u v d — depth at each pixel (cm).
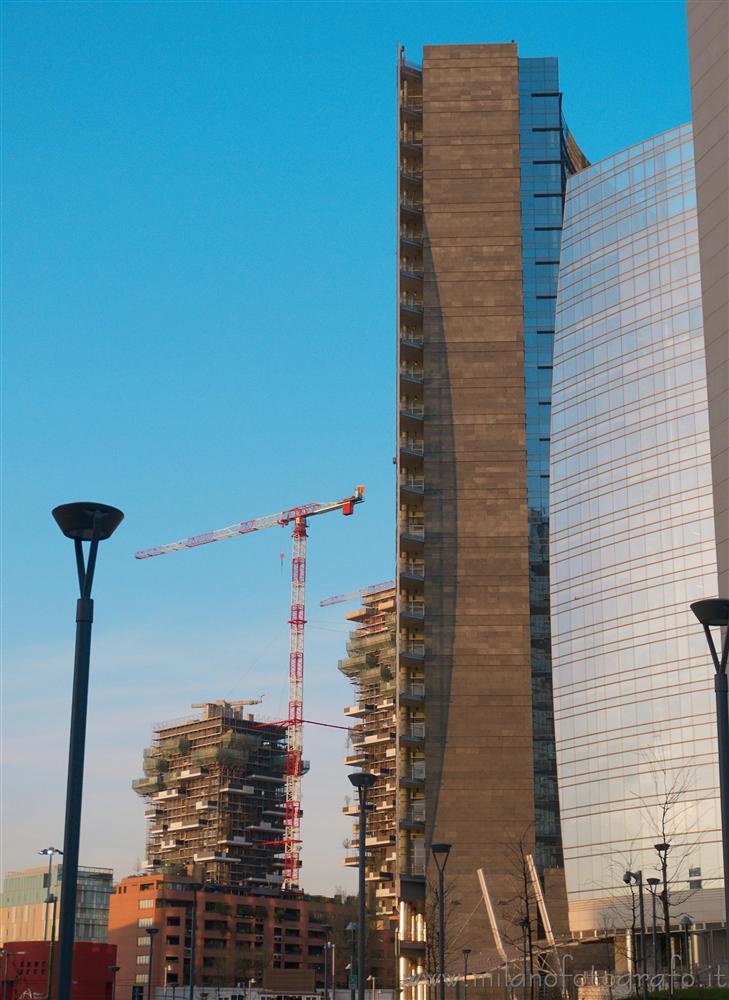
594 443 13825
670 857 12019
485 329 12650
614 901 12194
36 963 16600
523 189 14762
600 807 12650
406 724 12075
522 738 11656
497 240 12875
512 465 12331
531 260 14562
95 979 16338
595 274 14288
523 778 11544
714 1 7219
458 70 13375
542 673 13475
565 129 15412
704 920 11675
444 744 11675
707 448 13050
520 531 12181
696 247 13638
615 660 13000
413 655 11988
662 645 12750
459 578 12094
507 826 11412
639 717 12656
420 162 13738
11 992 16488
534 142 14838
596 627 13262
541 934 12050
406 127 13762
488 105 13262
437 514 12250
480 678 11831
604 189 14488
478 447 12381
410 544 12400
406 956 11456
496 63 13388
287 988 18975
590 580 13450
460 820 11450
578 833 12719
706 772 12100
